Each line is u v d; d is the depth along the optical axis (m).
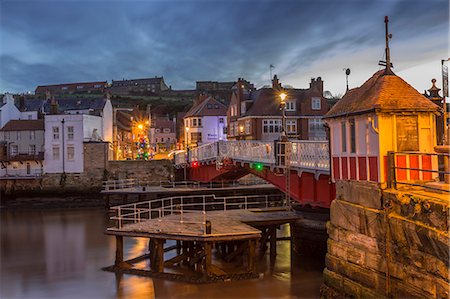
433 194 12.86
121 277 21.66
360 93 17.55
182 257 22.28
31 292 20.03
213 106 79.50
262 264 23.88
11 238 33.81
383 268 13.62
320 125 59.31
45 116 59.22
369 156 16.02
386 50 17.16
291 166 24.78
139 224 23.67
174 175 59.69
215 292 19.27
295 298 18.47
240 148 34.41
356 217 15.14
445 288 11.02
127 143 85.38
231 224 23.20
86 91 159.25
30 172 58.97
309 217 25.61
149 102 139.62
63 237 33.94
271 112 58.66
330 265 16.72
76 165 58.50
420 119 15.59
